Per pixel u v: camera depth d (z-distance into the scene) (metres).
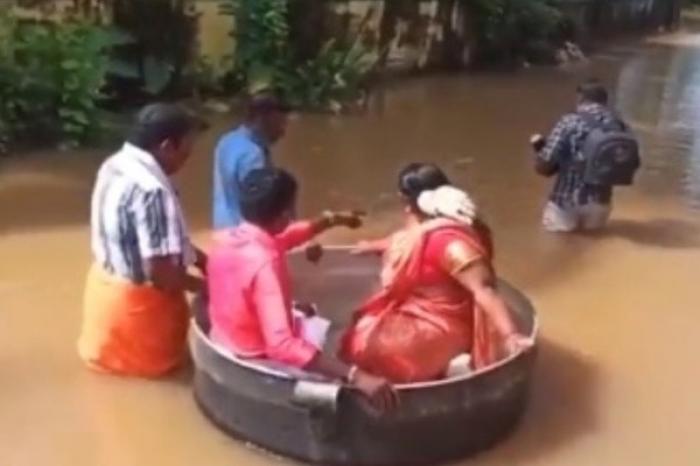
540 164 7.32
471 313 4.62
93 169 8.62
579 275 6.61
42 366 5.12
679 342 5.71
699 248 7.17
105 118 9.70
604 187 7.28
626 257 6.93
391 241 4.99
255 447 4.48
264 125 5.34
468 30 14.11
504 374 4.45
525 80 13.72
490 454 4.52
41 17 10.01
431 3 13.55
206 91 11.27
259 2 11.36
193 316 4.80
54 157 8.89
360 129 10.48
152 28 10.83
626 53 16.44
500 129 10.77
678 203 8.22
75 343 5.37
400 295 4.62
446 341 4.57
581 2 16.70
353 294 5.54
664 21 19.36
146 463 4.40
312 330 4.80
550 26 15.06
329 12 12.16
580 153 7.19
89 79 9.32
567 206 7.31
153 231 4.74
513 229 7.41
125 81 10.70
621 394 5.11
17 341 5.38
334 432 4.27
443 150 9.73
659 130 10.89
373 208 7.80
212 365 4.53
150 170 4.77
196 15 11.12
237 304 4.45
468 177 8.78
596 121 7.24
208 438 4.57
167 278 4.80
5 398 4.83
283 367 4.36
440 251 4.50
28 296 5.96
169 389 4.95
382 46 13.08
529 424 4.78
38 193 7.91
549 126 11.03
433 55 13.80
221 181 5.36
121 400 4.85
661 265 6.82
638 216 7.82
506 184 8.59
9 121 9.02
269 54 11.42
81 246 6.80
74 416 4.71
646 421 4.87
